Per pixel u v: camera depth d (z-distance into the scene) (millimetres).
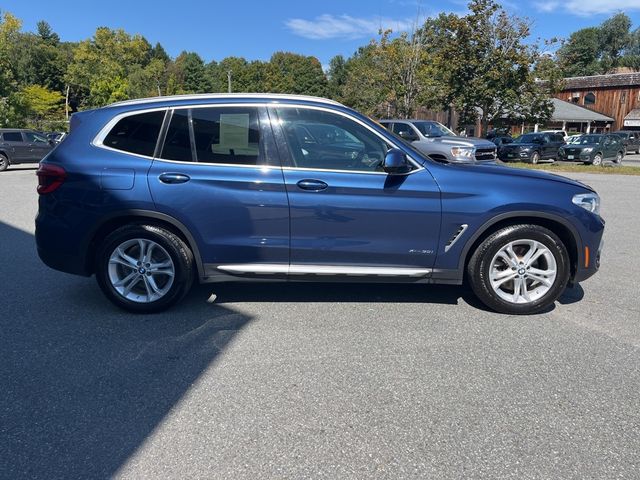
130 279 4320
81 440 2637
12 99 37062
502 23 23609
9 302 4660
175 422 2801
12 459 2484
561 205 4195
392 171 3982
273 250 4188
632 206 10844
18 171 19844
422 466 2453
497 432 2727
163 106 4227
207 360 3531
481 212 4137
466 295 4922
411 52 28391
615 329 4117
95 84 47344
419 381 3262
